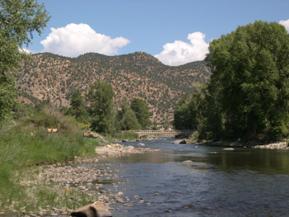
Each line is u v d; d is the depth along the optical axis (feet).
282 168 121.60
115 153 190.39
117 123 519.19
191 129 499.51
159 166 133.39
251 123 266.36
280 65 254.27
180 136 464.65
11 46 99.81
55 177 100.89
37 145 137.18
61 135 169.68
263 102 250.78
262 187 88.43
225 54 269.03
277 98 246.47
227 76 269.03
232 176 105.91
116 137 445.37
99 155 175.94
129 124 561.84
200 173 113.50
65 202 68.95
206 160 152.87
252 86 248.11
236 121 277.44
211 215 64.23
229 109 276.62
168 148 238.48
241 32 269.23
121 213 64.95
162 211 66.69
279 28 259.80
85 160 151.02
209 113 318.45
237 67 263.70
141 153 195.52
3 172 77.71
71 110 475.31
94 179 101.76
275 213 65.21
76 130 197.36
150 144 307.58
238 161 145.79
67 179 98.99
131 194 81.51
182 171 118.83
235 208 68.90
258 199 75.87
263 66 247.09
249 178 101.76
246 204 71.82
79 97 480.64
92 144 206.28
